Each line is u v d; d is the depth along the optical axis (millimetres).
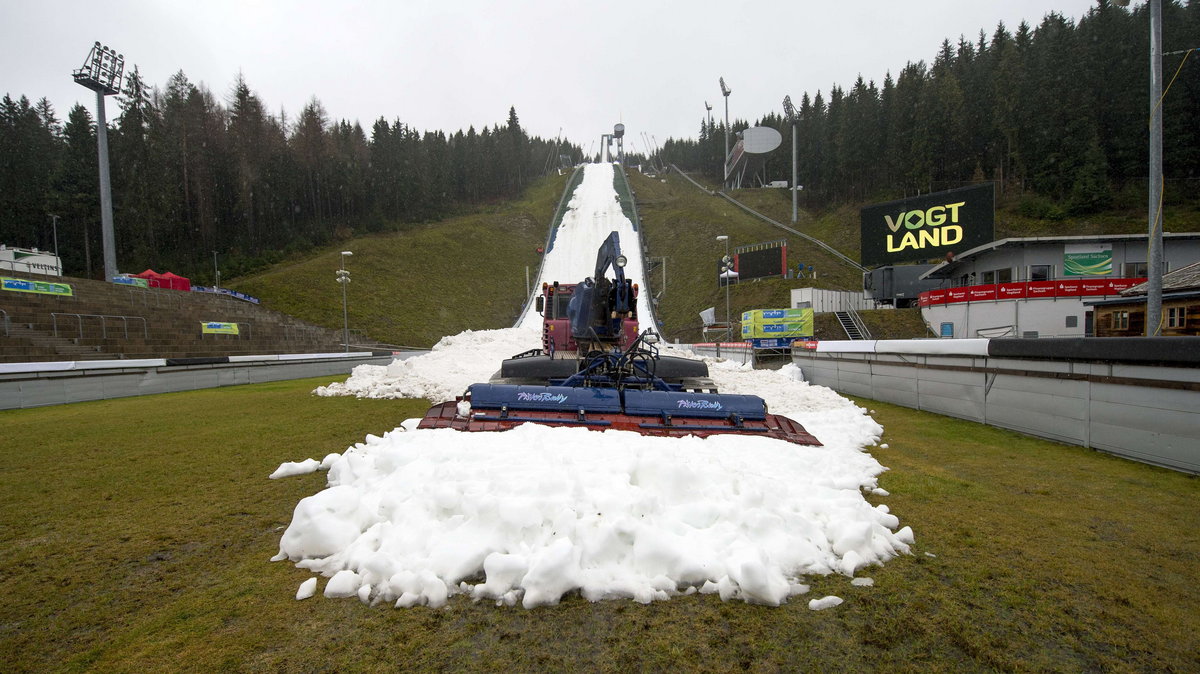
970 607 2469
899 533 3225
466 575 2592
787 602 2500
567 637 2209
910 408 9109
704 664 2033
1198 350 4484
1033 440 6305
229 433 6898
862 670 2012
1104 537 3312
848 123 81000
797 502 3277
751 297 47625
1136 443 5176
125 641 2197
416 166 92312
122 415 8789
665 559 2619
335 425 7457
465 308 57875
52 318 22688
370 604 2465
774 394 9203
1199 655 2119
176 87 65375
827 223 75875
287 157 71312
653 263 60656
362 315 50406
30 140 61250
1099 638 2234
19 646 2168
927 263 37031
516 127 123375
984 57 80312
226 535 3365
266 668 2008
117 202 55562
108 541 3277
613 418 5129
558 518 2764
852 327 34250
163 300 33656
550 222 89875
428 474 3414
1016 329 28016
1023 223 57906
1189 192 54938
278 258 63219
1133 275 30062
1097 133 58562
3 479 4695
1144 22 58594
